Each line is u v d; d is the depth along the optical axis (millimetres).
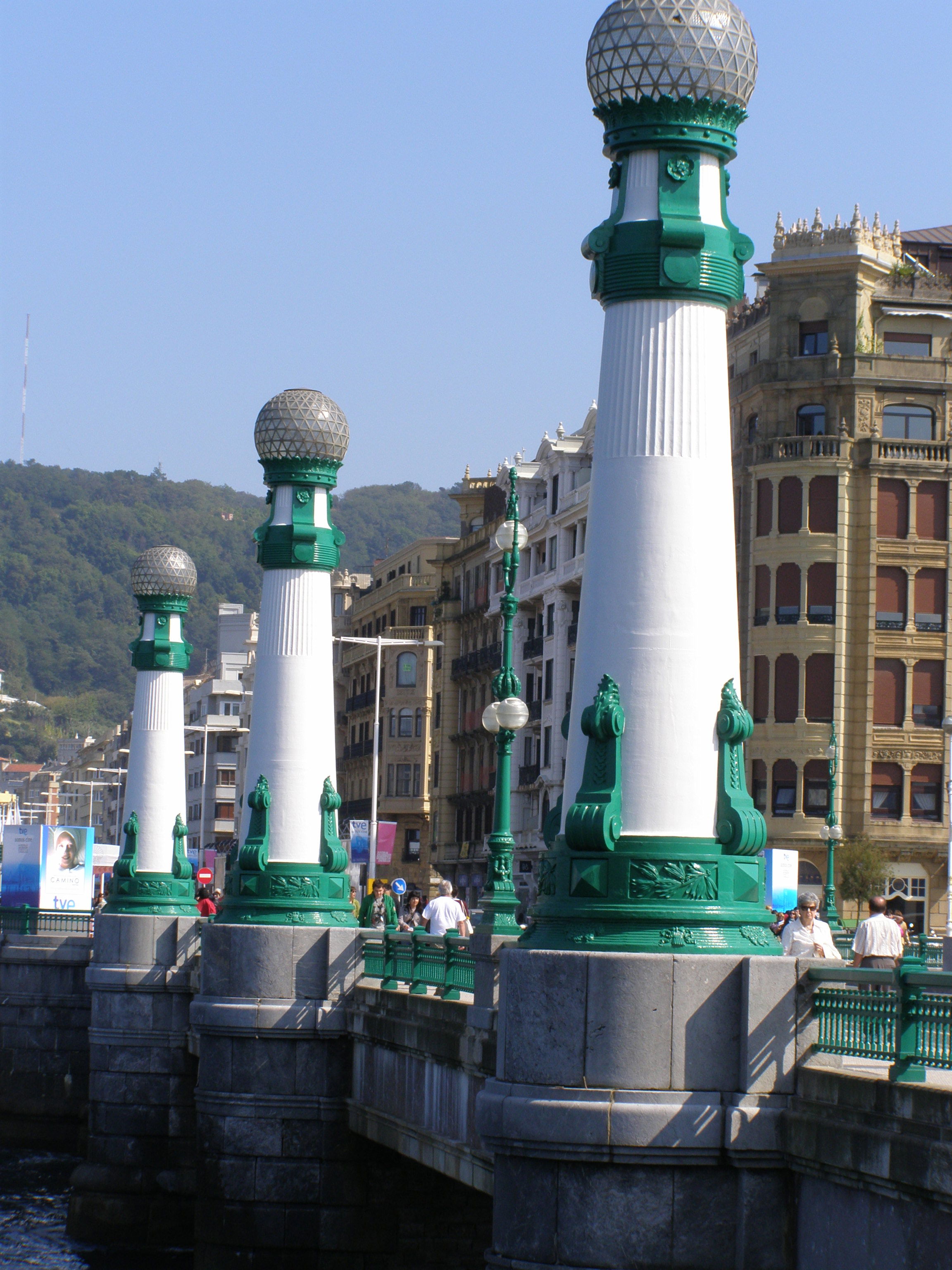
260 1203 35719
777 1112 19109
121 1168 47812
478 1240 36062
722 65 20703
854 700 83688
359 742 142375
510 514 30000
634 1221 19219
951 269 94312
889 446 84062
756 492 85438
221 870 151375
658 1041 19266
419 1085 29781
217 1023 36156
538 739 107625
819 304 85312
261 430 39000
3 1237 47688
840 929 56156
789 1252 19141
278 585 38656
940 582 84000
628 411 20812
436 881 124375
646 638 20312
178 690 51500
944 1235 16188
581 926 19969
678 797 20047
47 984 60969
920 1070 17172
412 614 136250
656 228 20750
